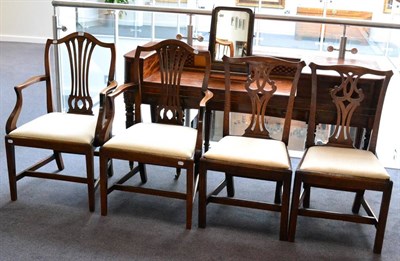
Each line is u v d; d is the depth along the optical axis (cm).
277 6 689
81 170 329
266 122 382
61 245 241
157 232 256
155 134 264
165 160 249
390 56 411
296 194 243
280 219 259
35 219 265
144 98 302
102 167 260
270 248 246
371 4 670
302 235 260
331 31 392
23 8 761
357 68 254
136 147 251
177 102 285
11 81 543
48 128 270
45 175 278
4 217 265
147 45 306
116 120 372
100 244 243
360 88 283
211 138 356
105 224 262
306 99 294
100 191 267
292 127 379
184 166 248
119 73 386
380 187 232
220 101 297
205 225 262
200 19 339
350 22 324
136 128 273
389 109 422
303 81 292
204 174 249
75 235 251
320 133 337
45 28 770
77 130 268
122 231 256
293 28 404
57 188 302
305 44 404
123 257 233
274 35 402
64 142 263
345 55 336
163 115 288
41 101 474
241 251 242
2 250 235
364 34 362
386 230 266
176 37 345
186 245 246
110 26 386
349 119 264
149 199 293
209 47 323
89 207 275
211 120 347
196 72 333
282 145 263
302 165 243
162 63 280
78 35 294
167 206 286
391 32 389
